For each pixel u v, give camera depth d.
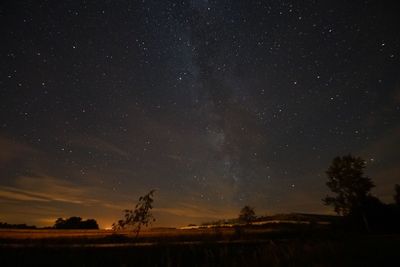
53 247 19.19
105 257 17.61
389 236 26.09
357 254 13.52
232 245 21.22
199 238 26.50
